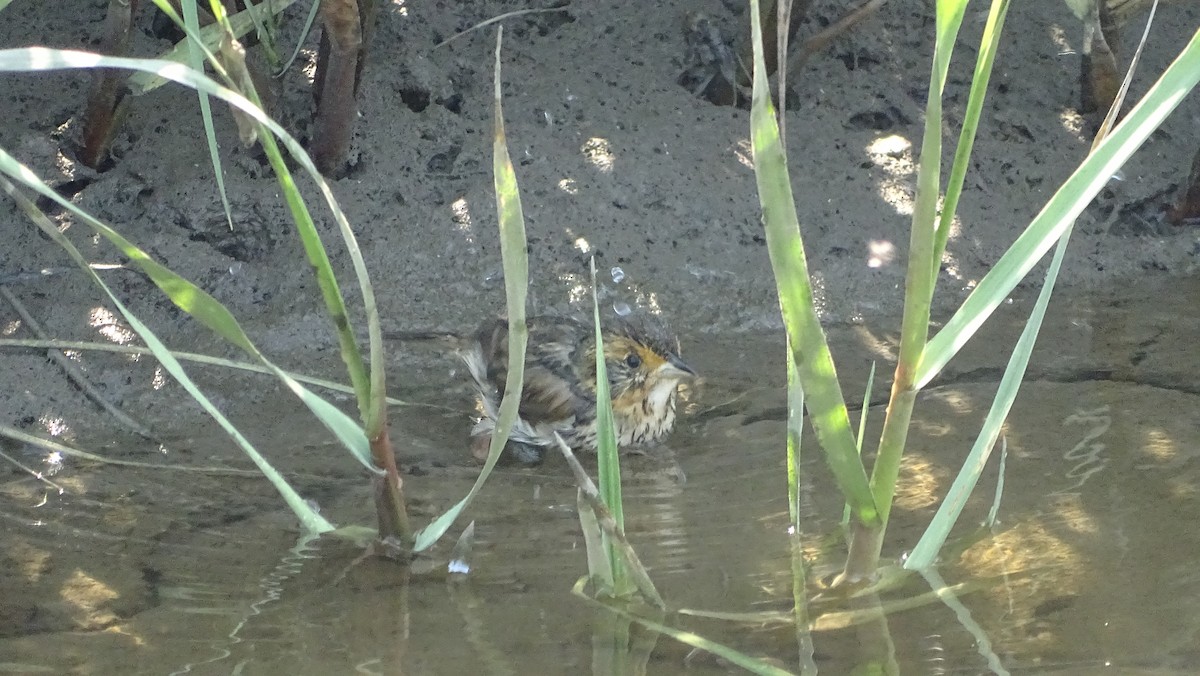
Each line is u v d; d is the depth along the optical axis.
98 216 7.54
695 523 5.28
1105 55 8.23
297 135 7.95
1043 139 8.57
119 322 6.95
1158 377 6.55
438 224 7.74
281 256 7.55
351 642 4.36
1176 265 8.00
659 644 4.33
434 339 6.77
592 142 8.23
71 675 4.16
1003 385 4.57
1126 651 4.20
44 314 6.93
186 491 5.57
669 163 8.18
